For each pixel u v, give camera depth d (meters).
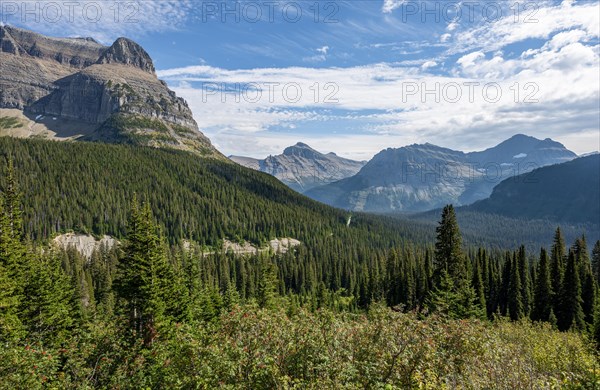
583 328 53.03
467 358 13.48
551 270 68.56
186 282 59.97
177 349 16.47
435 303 40.94
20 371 17.20
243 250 189.00
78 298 55.34
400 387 12.32
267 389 12.73
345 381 12.38
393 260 100.69
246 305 15.70
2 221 40.22
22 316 38.50
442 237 53.28
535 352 19.64
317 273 134.50
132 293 39.94
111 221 173.00
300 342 13.34
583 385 12.72
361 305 96.69
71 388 20.22
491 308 74.25
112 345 24.86
